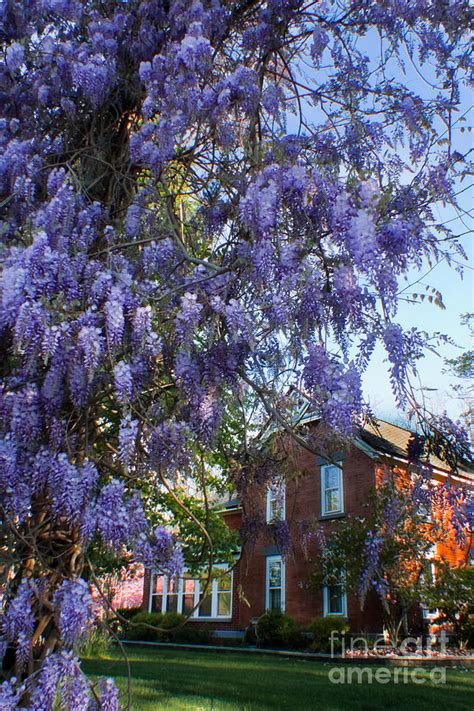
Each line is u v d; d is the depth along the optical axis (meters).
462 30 3.06
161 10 3.36
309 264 2.39
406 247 2.29
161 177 3.01
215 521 8.02
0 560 2.34
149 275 2.84
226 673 7.60
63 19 3.51
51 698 2.05
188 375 2.58
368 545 2.97
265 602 13.39
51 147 3.27
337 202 2.37
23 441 2.33
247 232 2.70
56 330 2.29
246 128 3.08
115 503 2.23
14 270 2.32
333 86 3.20
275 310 2.43
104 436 2.85
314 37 3.15
